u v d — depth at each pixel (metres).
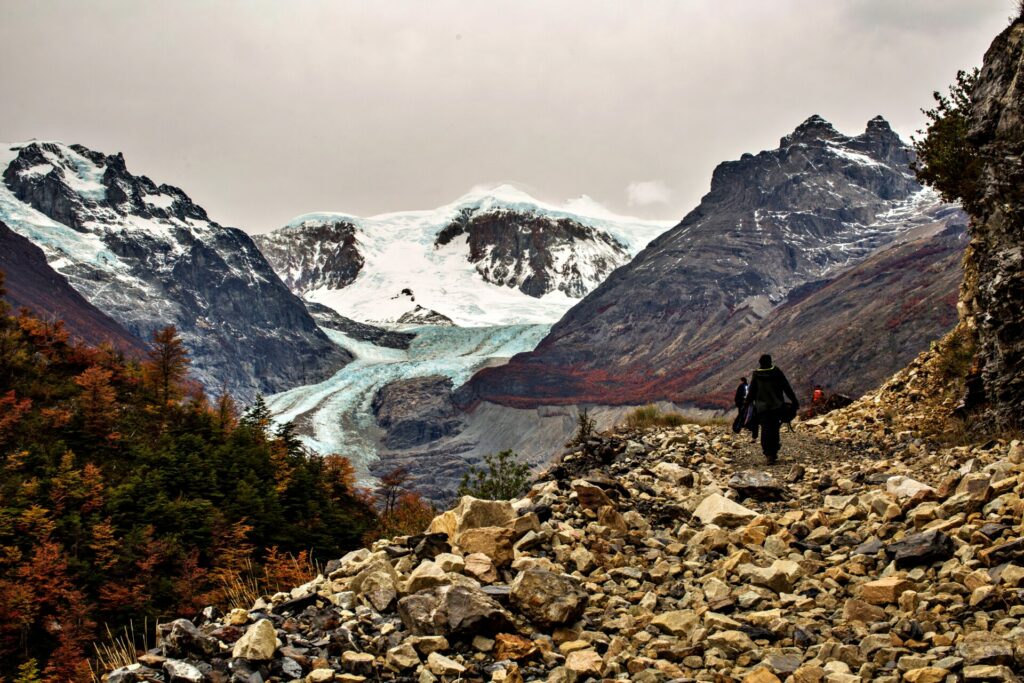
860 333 163.00
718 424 19.83
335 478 60.31
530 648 6.21
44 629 33.28
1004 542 7.13
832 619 6.74
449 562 7.46
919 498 9.05
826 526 9.27
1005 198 14.51
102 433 53.03
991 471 9.20
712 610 7.04
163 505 43.59
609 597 7.45
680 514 9.84
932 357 17.91
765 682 5.61
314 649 6.13
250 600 8.88
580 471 13.48
